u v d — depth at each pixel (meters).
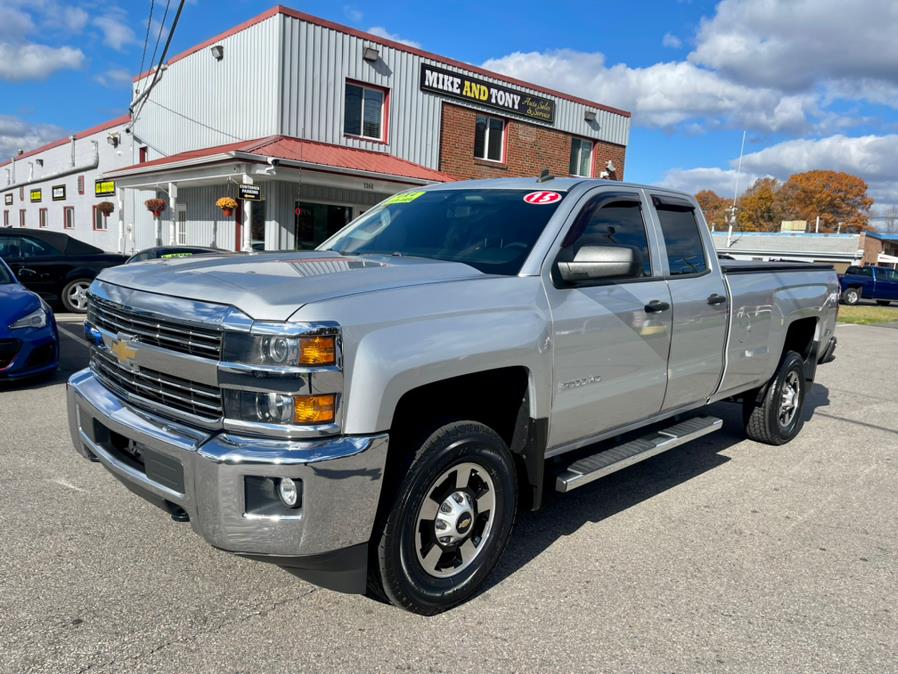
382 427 2.56
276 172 14.04
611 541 3.83
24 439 5.07
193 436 2.59
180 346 2.67
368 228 4.29
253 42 16.53
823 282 6.06
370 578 2.81
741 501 4.55
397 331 2.63
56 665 2.49
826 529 4.12
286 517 2.46
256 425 2.46
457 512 2.96
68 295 12.34
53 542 3.46
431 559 2.93
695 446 5.87
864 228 87.69
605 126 24.17
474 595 3.16
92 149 27.33
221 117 17.97
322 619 2.90
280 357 2.41
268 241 16.41
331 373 2.43
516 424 3.27
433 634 2.83
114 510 3.88
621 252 3.28
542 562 3.54
